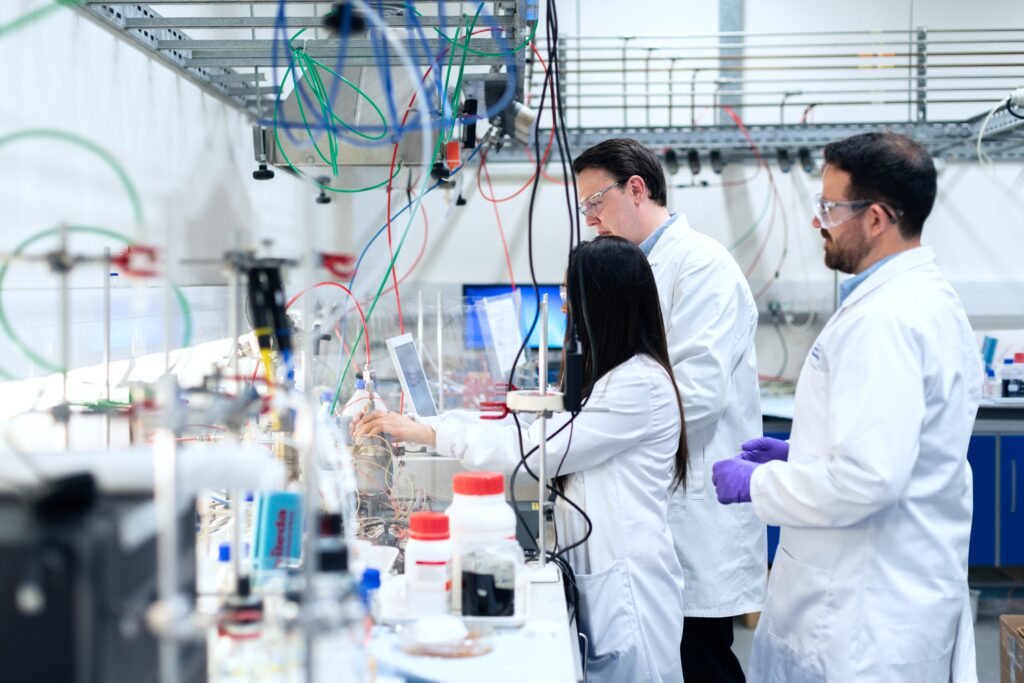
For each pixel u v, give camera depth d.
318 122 1.69
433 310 2.57
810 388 1.49
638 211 2.06
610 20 3.97
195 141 2.35
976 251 3.98
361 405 1.96
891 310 1.36
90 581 0.67
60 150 1.57
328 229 2.69
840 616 1.41
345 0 1.16
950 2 3.92
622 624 1.56
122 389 1.50
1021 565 3.44
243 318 1.40
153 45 1.97
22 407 1.39
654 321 1.63
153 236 0.91
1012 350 3.50
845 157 1.43
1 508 0.72
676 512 1.99
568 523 1.63
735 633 3.11
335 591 0.81
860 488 1.30
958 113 3.94
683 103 3.99
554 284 3.75
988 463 3.35
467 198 3.95
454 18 1.72
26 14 1.44
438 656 1.08
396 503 1.73
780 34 3.64
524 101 2.44
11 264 1.29
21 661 0.67
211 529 1.49
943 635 1.41
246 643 0.93
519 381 2.52
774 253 4.00
